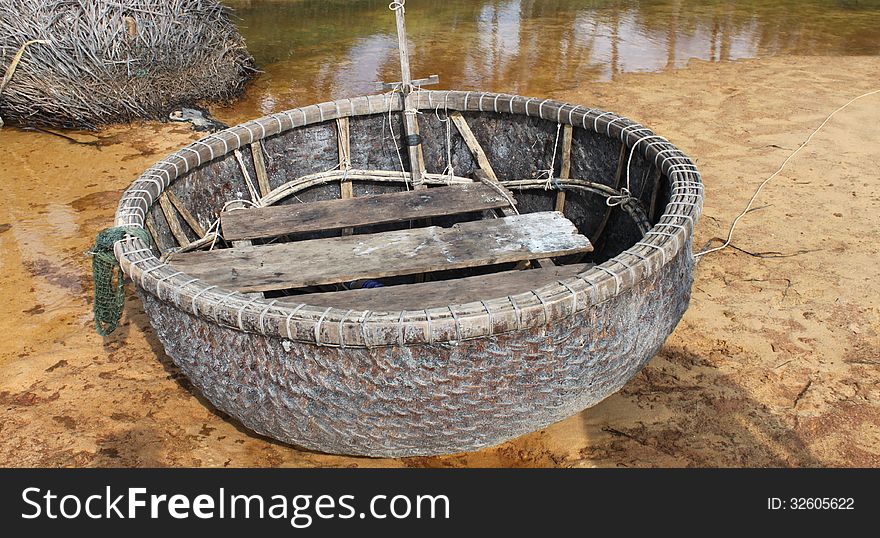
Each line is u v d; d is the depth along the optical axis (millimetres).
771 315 3512
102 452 2852
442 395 2211
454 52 8562
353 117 4027
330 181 4074
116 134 6312
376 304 2660
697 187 2777
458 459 2793
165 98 6605
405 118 3998
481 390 2225
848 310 3514
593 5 11180
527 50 8633
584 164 3719
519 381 2250
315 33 9578
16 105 6328
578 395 2416
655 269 2369
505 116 3926
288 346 2174
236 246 3350
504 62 8133
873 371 3107
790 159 5238
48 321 3701
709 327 3443
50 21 6316
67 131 6383
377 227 3988
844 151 5344
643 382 3104
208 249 3459
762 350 3268
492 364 2186
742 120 6086
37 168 5621
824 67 7566
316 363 2184
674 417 2906
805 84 6973
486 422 2314
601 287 2223
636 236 3361
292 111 3893
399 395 2205
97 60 6375
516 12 10773
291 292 3514
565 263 3730
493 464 2766
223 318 2213
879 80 7008
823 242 4125
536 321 2141
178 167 3293
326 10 10992
